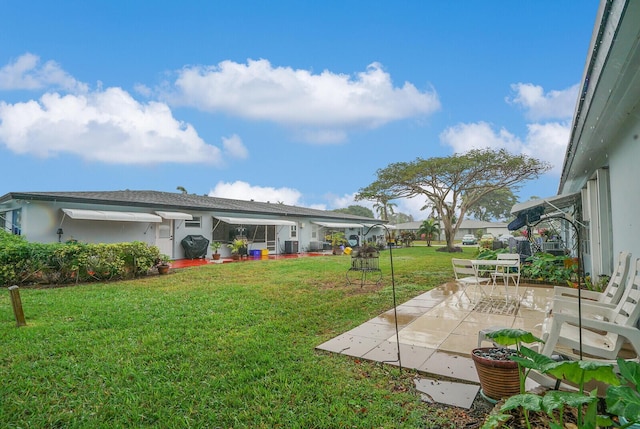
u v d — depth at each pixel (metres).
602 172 8.52
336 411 3.18
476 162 25.16
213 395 3.50
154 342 5.04
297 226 26.11
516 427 2.76
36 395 3.55
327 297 8.38
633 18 2.51
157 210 17.59
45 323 6.07
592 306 4.12
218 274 12.77
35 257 10.47
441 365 4.19
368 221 33.03
